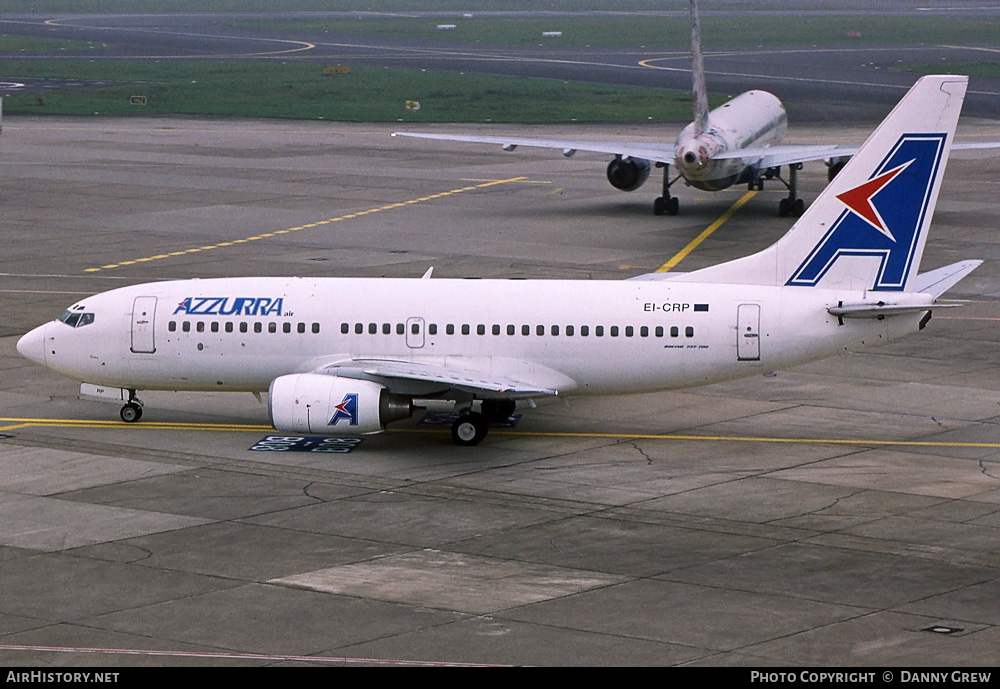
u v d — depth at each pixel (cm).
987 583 8994
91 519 10312
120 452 12175
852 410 13688
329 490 11081
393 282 12925
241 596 8738
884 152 11969
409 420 13362
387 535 9969
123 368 12925
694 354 12338
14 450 12188
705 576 9112
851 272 12231
